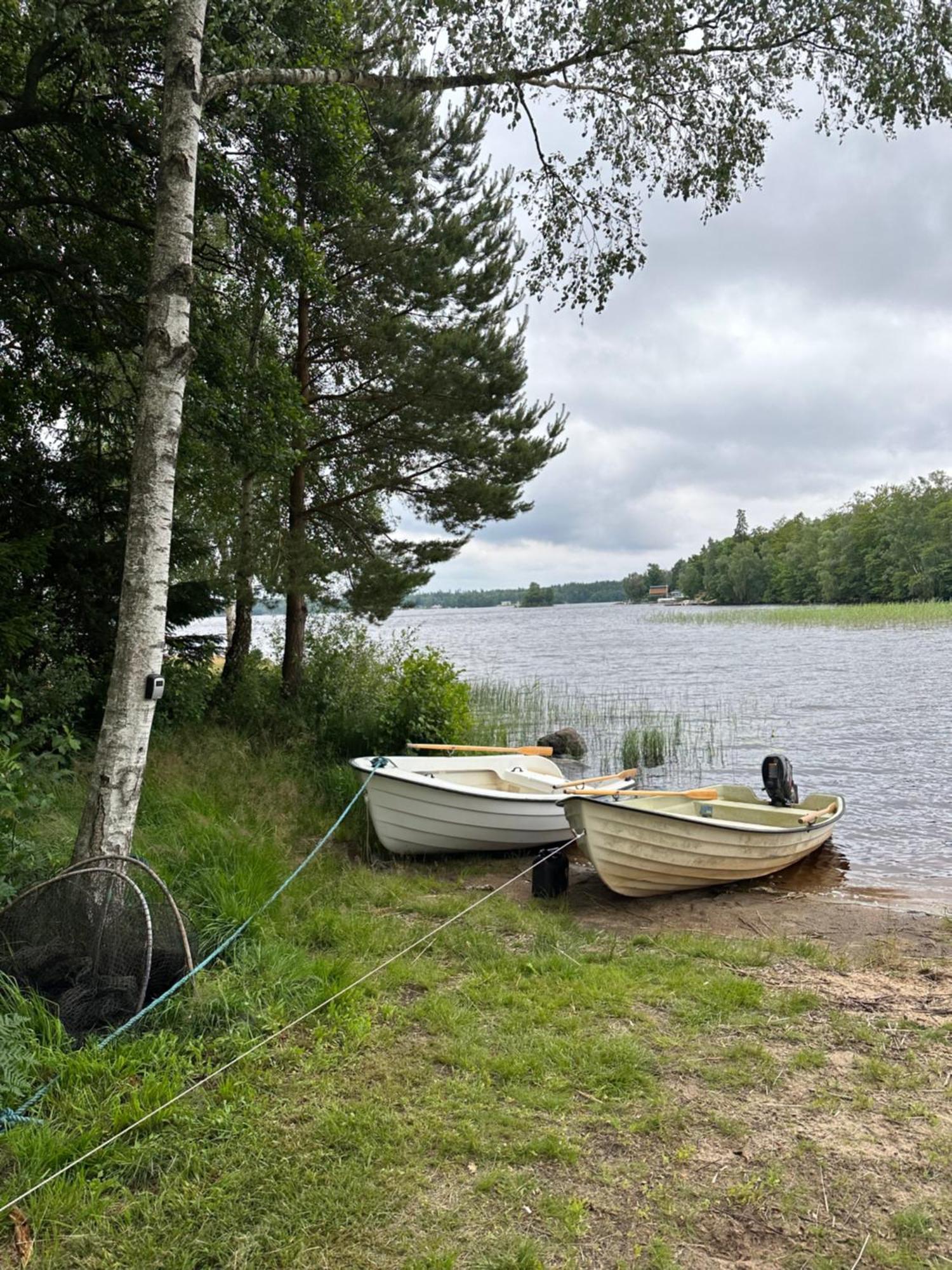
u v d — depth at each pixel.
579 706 20.42
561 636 68.12
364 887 6.64
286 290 11.31
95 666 10.07
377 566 12.84
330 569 12.55
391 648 14.45
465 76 6.88
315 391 13.65
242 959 4.71
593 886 7.62
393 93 11.20
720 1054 4.05
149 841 6.31
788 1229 2.78
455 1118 3.40
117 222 8.90
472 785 9.73
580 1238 2.73
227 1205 2.83
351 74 6.50
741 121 7.32
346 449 13.45
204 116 7.39
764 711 19.62
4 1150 3.07
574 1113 3.48
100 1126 3.19
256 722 11.80
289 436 10.27
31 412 10.27
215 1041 3.88
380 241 11.73
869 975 5.23
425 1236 2.72
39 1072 3.49
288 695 13.25
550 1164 3.13
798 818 8.21
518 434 13.28
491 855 8.50
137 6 7.25
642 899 7.12
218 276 10.92
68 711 8.46
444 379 12.01
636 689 24.56
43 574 9.80
